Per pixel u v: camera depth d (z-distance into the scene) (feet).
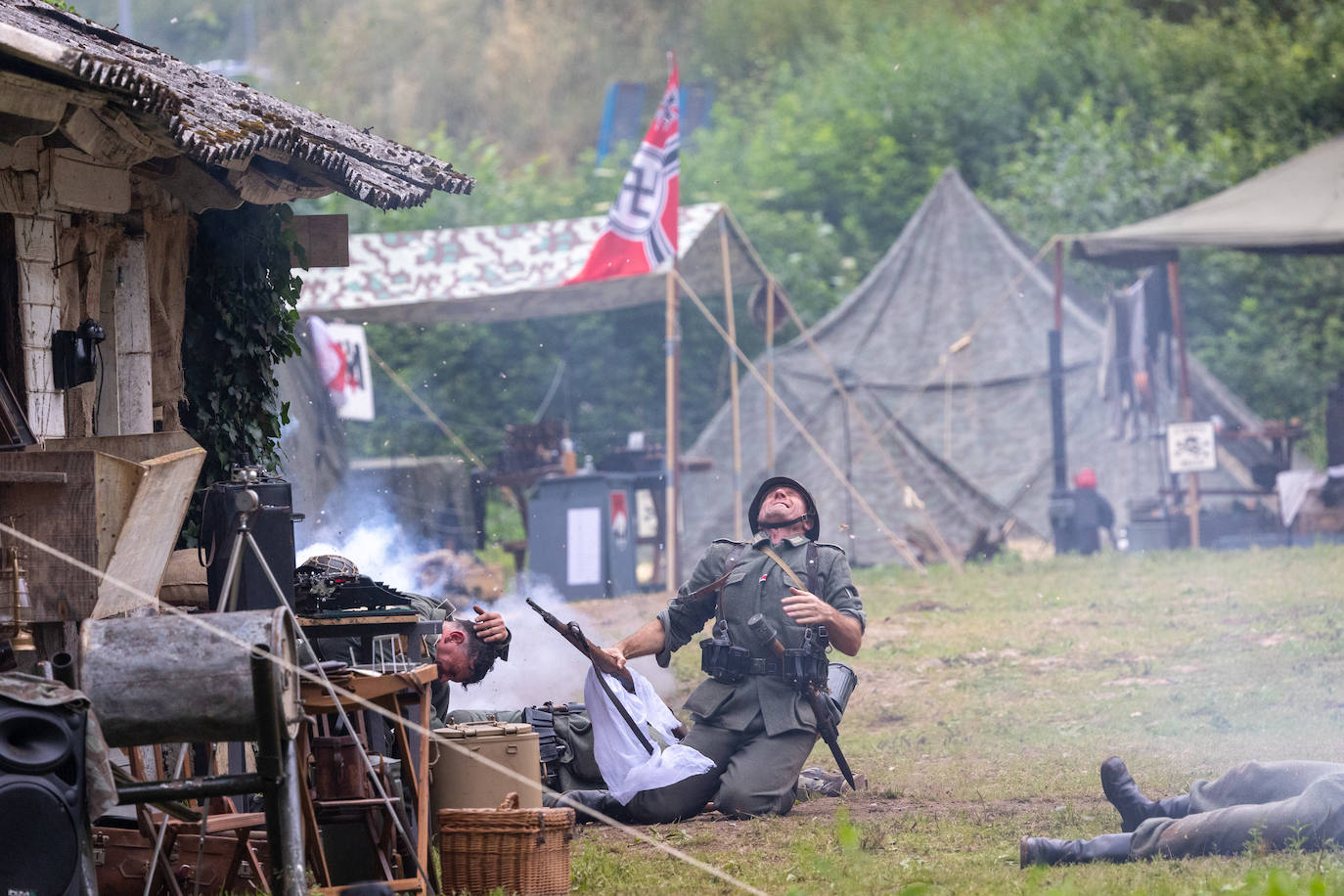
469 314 153.17
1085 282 234.58
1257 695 73.77
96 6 301.84
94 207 56.85
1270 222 146.10
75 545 41.83
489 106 337.93
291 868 36.63
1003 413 164.45
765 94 324.80
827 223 266.16
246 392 69.72
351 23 338.54
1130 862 42.73
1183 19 320.09
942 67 292.81
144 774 44.57
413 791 42.04
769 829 51.26
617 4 353.51
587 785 56.85
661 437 216.74
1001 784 57.82
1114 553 142.61
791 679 55.98
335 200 232.53
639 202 131.44
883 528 140.67
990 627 102.68
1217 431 155.12
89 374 55.83
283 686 36.52
